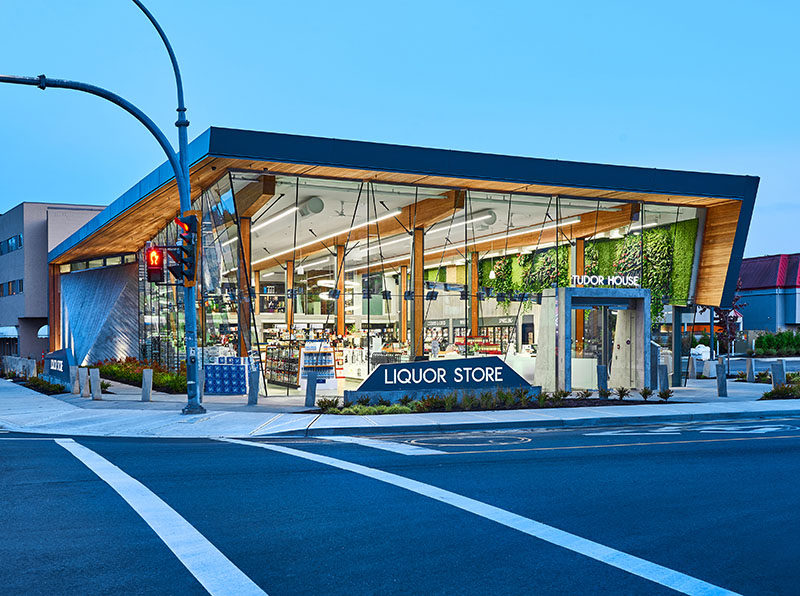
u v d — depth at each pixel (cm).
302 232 2764
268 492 953
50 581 613
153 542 725
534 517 818
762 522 796
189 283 1939
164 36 1905
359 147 2459
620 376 2588
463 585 602
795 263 6519
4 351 6819
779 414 2002
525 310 3000
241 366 2578
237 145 2312
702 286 3216
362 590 591
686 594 579
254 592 586
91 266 5009
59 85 1678
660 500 902
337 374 2747
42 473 1109
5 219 6488
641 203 3098
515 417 1825
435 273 2902
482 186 2775
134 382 3192
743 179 2992
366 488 973
